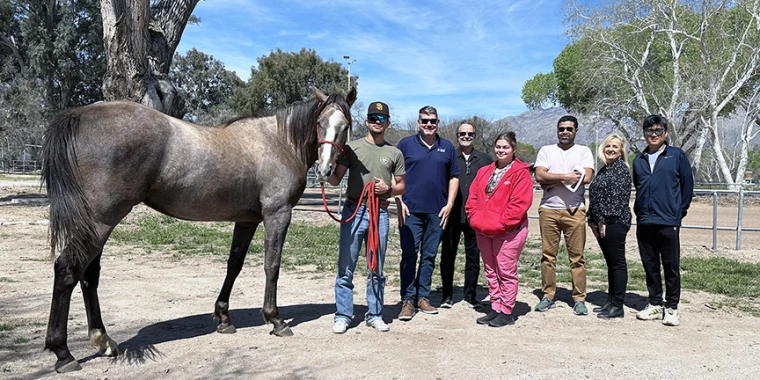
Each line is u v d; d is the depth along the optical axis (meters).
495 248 5.36
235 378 3.74
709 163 38.53
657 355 4.45
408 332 5.03
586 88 31.39
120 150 3.74
